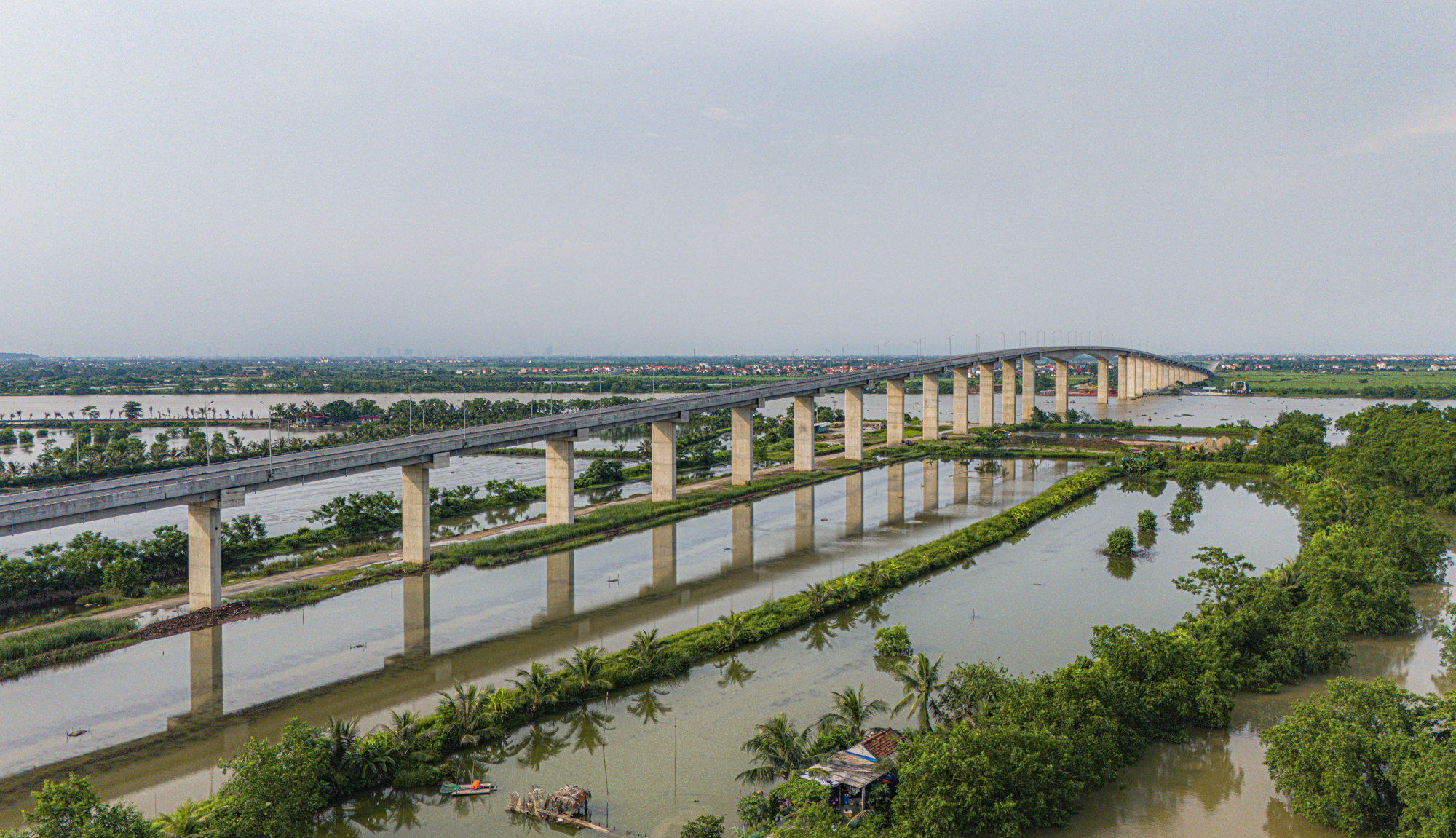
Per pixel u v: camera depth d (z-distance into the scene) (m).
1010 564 119.94
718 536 139.50
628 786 59.66
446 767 61.91
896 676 77.50
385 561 121.06
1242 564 110.81
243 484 100.69
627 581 112.94
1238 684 72.00
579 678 74.19
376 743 61.25
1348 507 125.38
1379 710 56.25
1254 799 56.81
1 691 77.44
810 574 115.56
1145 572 114.88
